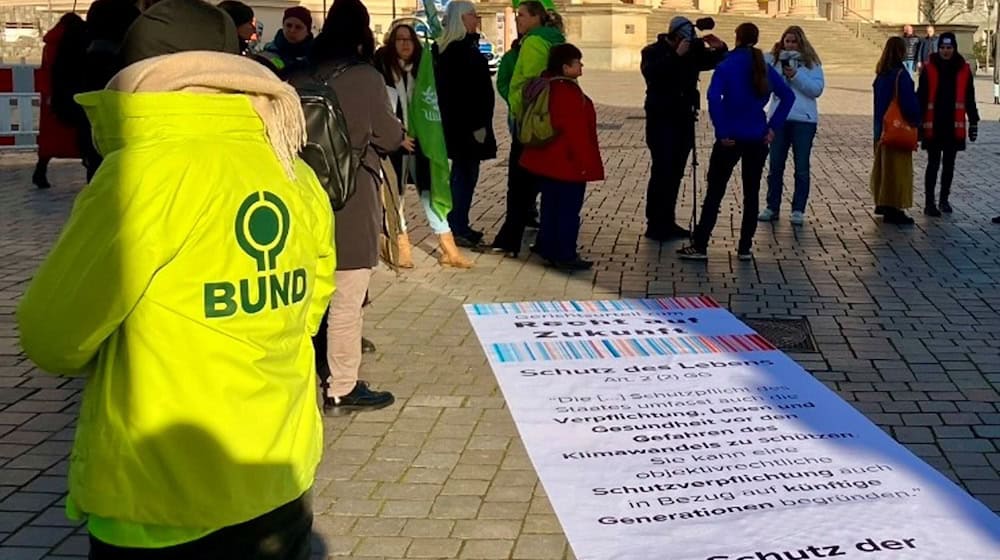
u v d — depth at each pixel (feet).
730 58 29.35
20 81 52.24
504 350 21.83
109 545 8.15
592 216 37.55
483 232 34.60
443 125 31.01
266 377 8.23
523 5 31.35
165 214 7.71
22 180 44.34
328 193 14.03
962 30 138.21
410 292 26.78
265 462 8.18
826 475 15.78
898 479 15.65
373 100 17.57
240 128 8.18
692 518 14.39
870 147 57.36
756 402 18.85
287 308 8.42
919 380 20.34
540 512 14.79
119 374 7.98
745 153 29.89
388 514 14.75
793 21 149.48
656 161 32.81
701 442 17.01
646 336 22.76
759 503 14.84
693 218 33.01
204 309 7.92
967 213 38.11
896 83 34.81
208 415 7.95
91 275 7.64
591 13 130.41
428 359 21.48
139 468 7.94
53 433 17.88
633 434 17.35
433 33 30.71
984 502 15.10
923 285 27.71
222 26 8.46
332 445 17.12
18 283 27.58
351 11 18.51
